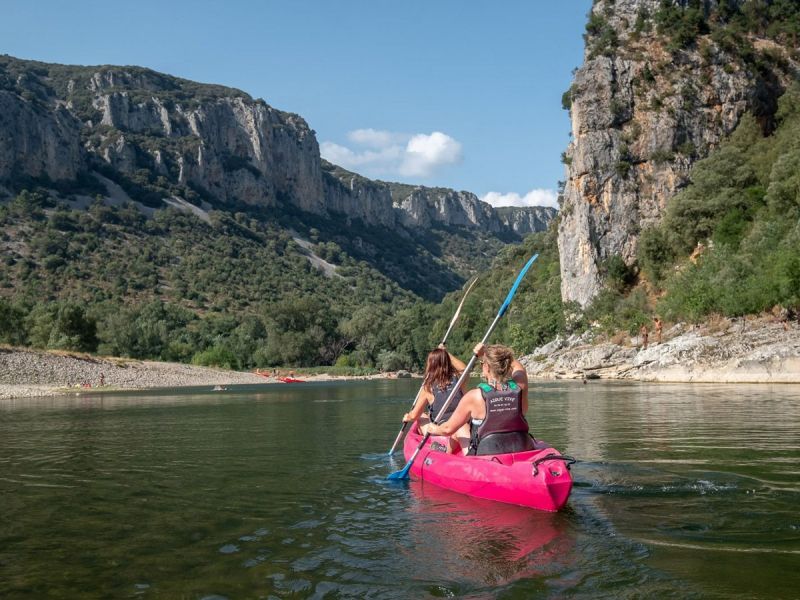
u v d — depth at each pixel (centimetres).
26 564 378
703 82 5612
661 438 880
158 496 570
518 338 6644
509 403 563
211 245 14600
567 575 342
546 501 484
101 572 362
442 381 675
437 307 10350
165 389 4125
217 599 319
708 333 3662
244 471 701
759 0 6216
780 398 1730
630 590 318
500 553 384
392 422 1341
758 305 3516
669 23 5872
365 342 9931
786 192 4331
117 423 1417
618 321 5206
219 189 17788
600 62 5825
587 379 4056
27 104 14062
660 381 3431
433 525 455
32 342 6284
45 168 14000
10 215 12250
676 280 4519
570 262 6212
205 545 412
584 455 730
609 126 5772
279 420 1441
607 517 458
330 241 18875
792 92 5484
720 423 1077
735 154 5131
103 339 7775
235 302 12344
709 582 325
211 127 18462
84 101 17175
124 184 15462
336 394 3097
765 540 395
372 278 17438
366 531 442
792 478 576
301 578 347
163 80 19762
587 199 5788
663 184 5591
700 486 549
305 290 14450
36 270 11056
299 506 524
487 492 539
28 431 1236
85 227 12850
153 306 10256
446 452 647
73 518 489
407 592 324
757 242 4034
